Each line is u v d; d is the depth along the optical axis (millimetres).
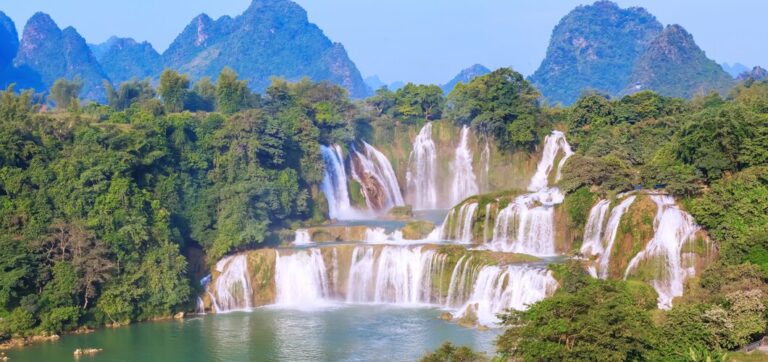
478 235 121875
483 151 167000
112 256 105438
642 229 99812
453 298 107250
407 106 179625
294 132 146500
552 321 64500
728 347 71625
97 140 116562
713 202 95250
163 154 123000
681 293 94250
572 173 114500
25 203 104312
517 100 163500
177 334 97312
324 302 114000
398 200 168500
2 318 96062
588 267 101625
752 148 100312
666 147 117000
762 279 80625
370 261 114688
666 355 66812
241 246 119062
